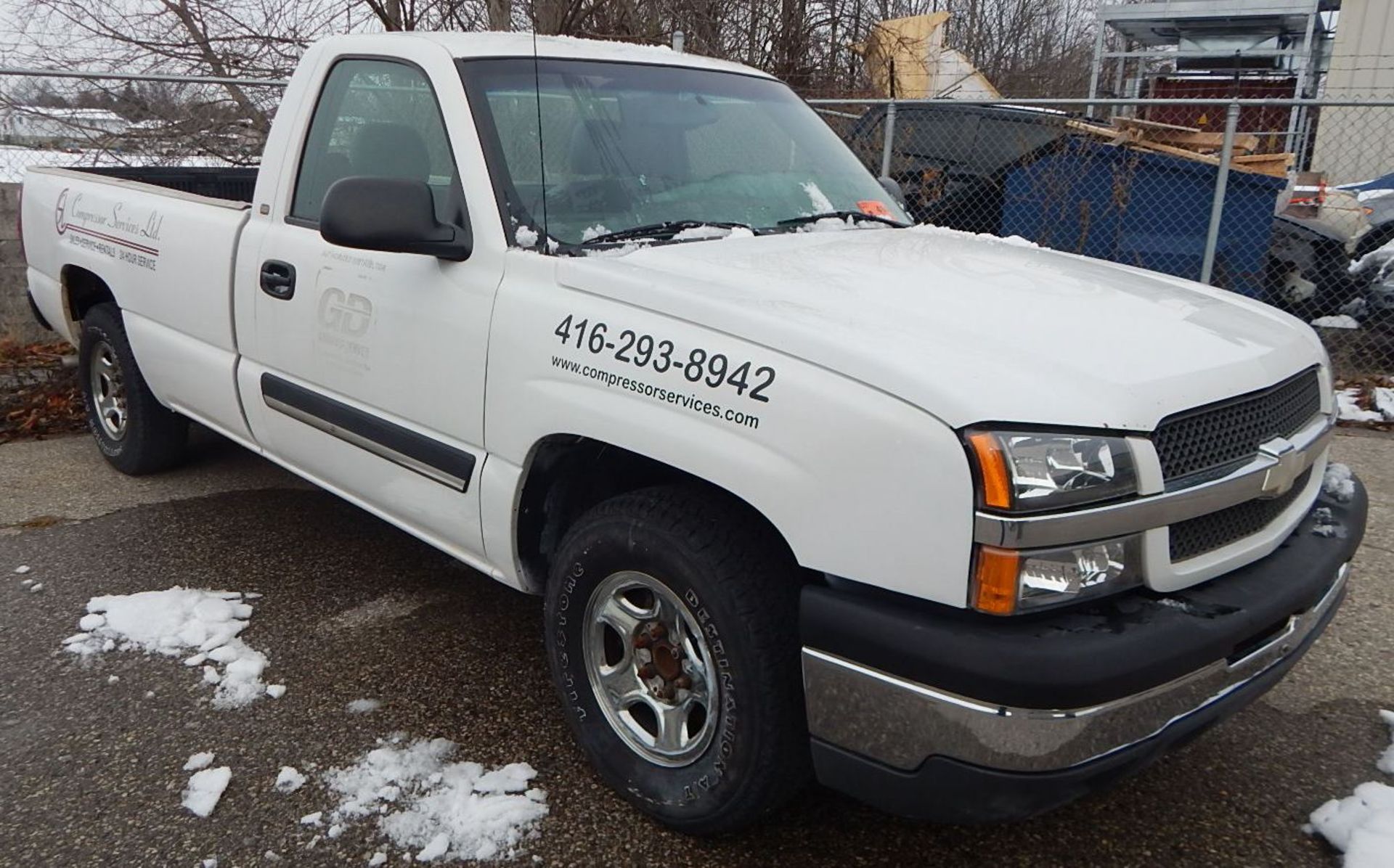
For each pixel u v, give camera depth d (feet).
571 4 27.40
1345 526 9.01
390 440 10.71
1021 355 7.37
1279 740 10.37
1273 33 53.47
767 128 12.39
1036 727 6.61
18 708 10.48
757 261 9.32
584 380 8.67
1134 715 6.89
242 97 29.84
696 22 32.19
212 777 9.37
